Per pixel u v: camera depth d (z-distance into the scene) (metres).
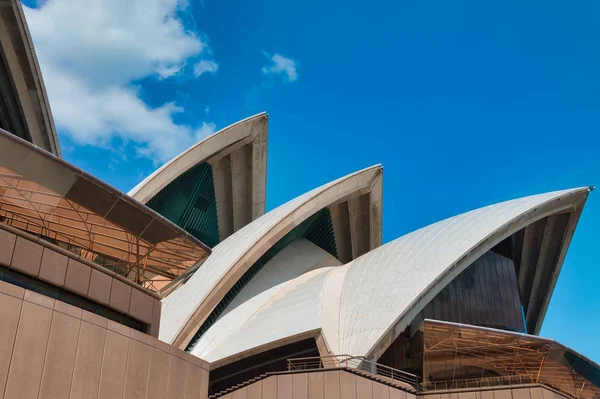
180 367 17.05
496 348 25.56
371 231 43.34
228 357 28.98
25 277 14.20
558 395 22.45
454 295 34.72
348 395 21.98
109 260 18.48
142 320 16.84
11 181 14.96
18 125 32.97
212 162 44.84
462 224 34.84
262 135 44.75
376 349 27.19
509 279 38.53
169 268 18.69
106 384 14.50
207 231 46.28
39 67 31.39
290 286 36.69
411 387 24.73
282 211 37.69
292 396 22.42
